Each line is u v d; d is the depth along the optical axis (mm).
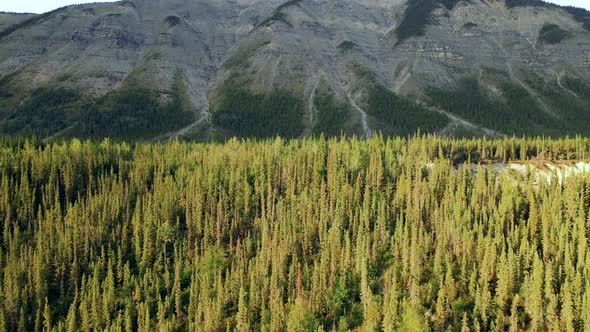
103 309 163375
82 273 181750
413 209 186625
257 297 159250
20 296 170500
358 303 155250
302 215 191875
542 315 138500
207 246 186250
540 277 142500
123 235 190875
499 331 138875
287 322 146500
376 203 198000
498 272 154125
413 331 134375
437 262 156750
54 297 175375
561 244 157375
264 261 172250
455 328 140375
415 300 146375
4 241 192375
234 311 162750
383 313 144250
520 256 157375
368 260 164875
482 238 161875
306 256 179375
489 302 144125
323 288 157000
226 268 178125
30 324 165625
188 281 177125
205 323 153000
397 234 174500
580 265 151875
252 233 197625
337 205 191500
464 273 154750
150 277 173000
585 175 198250
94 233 191500
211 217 194000
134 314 164500
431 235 173750
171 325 156250
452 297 148500
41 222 197000
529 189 192250
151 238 186250
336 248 170000
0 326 158750
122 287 174750
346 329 145375
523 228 169500
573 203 180375
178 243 192375
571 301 136625
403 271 157625
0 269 177625
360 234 173375
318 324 146000
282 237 181750
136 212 194500
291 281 164500
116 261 185250
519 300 147500
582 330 135875
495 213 179000
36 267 172375
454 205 184125
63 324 160375
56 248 184375
